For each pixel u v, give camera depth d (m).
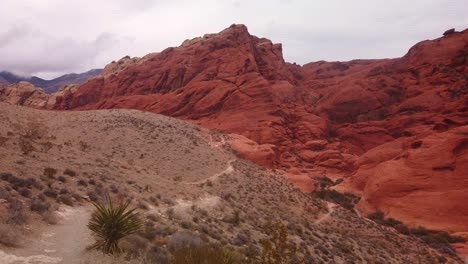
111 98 113.94
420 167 48.97
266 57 108.56
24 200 13.65
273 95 87.38
